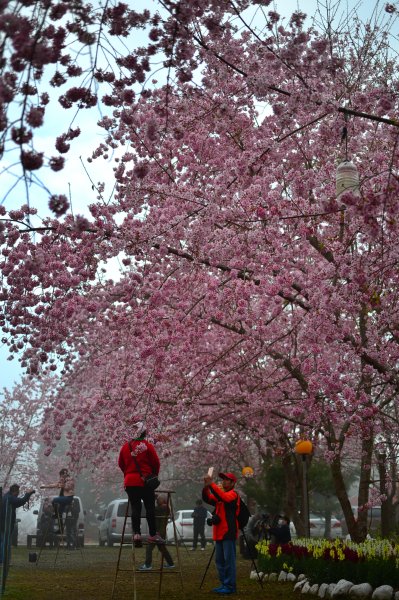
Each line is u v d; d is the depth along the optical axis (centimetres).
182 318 1283
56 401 1928
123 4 671
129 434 1423
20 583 1193
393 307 1145
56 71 671
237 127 1254
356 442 2202
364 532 1520
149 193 1239
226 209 1091
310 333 1143
